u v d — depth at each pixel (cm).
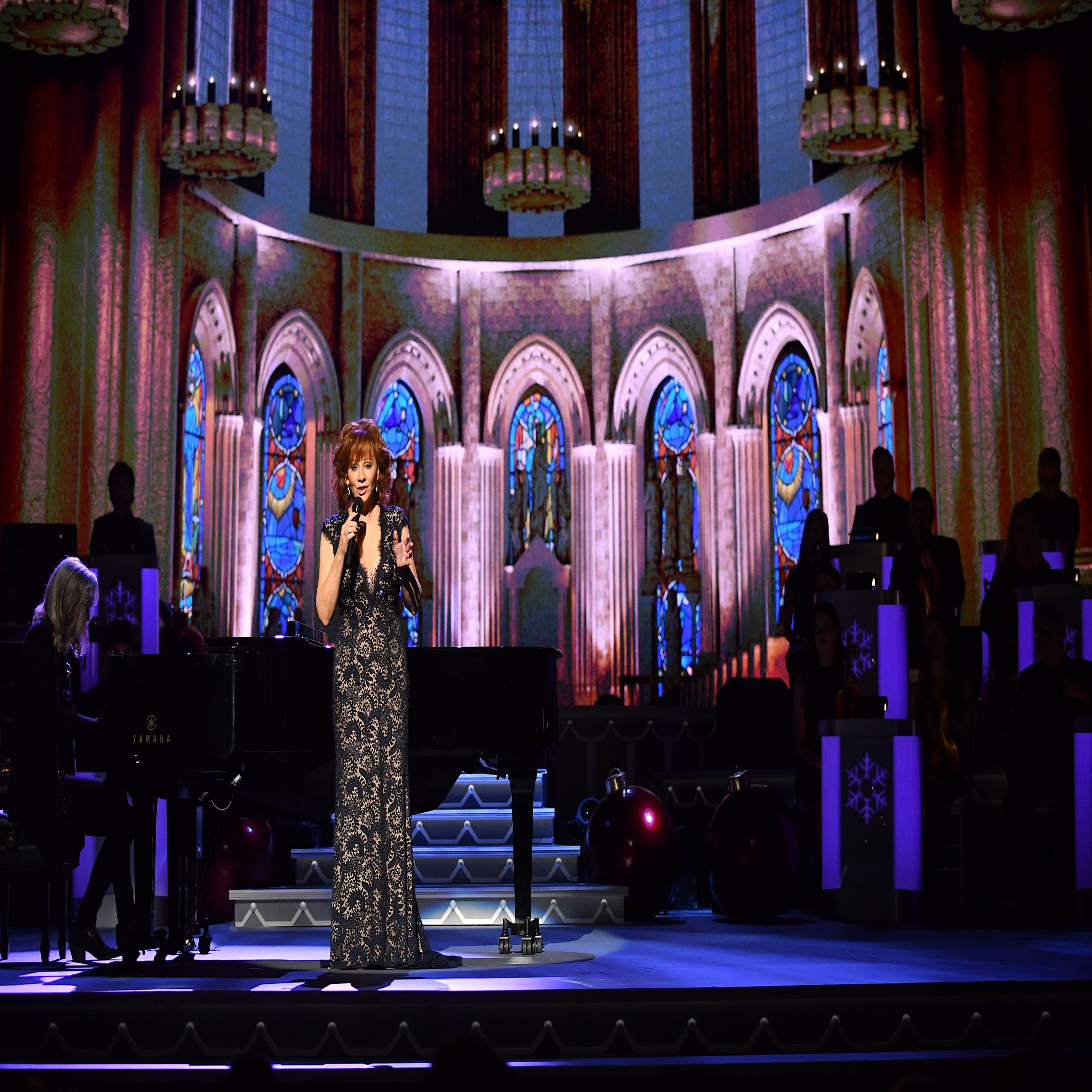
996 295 1223
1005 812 719
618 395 1728
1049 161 1202
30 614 750
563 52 1745
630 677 1515
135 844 516
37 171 1252
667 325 1702
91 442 1266
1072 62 1200
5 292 1236
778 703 926
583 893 661
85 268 1270
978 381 1230
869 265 1477
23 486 1221
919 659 830
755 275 1638
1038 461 1057
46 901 525
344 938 481
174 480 1375
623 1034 419
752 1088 407
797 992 425
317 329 1648
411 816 539
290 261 1623
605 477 1727
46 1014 422
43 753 520
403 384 1741
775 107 1620
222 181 1500
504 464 1758
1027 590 828
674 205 1692
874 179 1450
